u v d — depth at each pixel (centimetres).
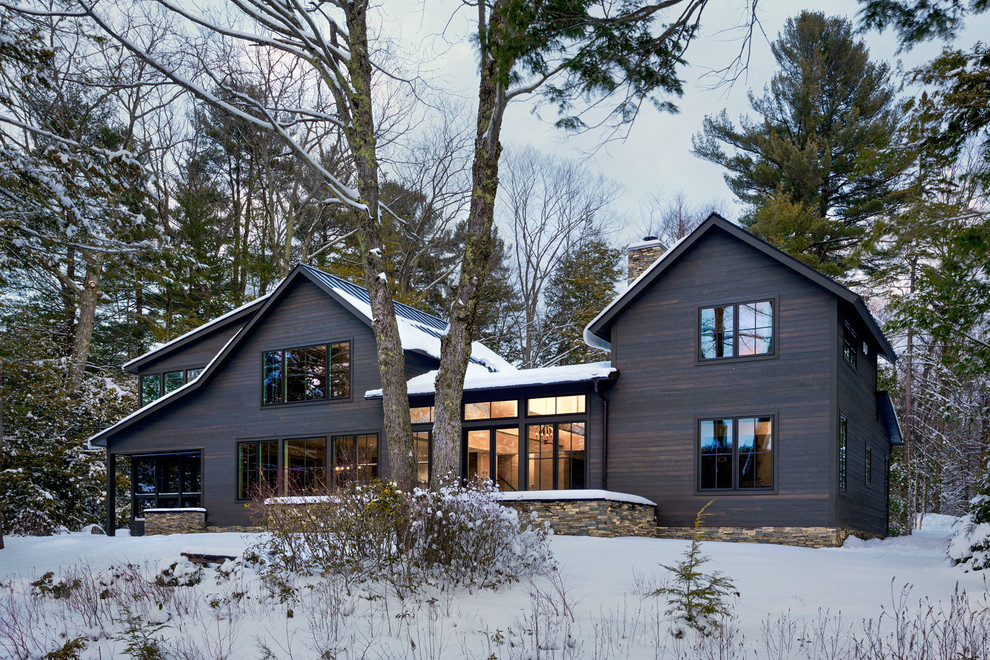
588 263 3944
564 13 905
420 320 2647
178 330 3394
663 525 1870
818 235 3166
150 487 3008
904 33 1005
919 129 1153
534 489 2047
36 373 2655
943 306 1398
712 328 1892
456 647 727
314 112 1267
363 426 2236
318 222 4031
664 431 1903
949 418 2519
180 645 762
